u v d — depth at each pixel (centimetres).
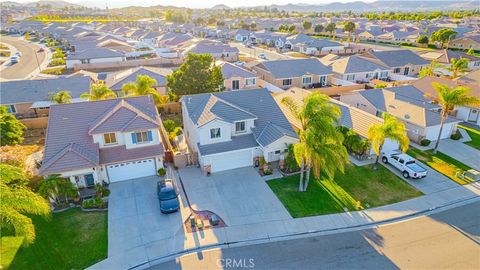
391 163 3103
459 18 18738
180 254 2034
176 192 2664
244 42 12231
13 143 3170
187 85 4162
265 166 2947
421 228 2270
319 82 5919
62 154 2622
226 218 2356
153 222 2316
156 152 2866
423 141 3525
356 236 2188
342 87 5409
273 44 11388
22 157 2772
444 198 2617
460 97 3119
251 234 2200
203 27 15375
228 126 2944
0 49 10469
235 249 2077
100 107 3072
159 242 2125
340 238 2170
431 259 1988
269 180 2855
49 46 11094
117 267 1933
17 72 7288
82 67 7419
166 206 2395
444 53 7231
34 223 2291
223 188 2727
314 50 9412
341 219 2358
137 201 2556
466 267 1927
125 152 2819
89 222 2317
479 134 3884
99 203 2470
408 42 11431
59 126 2844
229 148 2930
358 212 2439
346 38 13138
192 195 2628
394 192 2702
